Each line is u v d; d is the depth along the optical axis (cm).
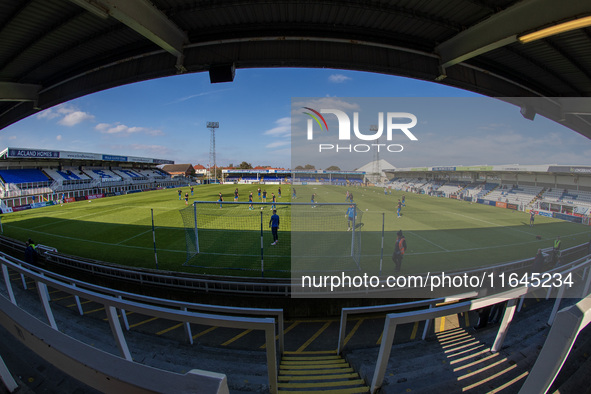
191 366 326
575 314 125
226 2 471
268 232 1359
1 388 200
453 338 407
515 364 264
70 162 3931
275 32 560
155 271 726
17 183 2705
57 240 1227
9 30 551
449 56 574
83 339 396
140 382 88
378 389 224
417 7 472
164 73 636
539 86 751
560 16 383
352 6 466
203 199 2783
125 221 1658
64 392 209
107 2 388
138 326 591
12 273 877
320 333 574
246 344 526
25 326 132
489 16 476
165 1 468
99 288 326
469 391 225
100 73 713
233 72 594
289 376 309
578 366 233
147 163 5353
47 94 832
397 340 522
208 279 696
